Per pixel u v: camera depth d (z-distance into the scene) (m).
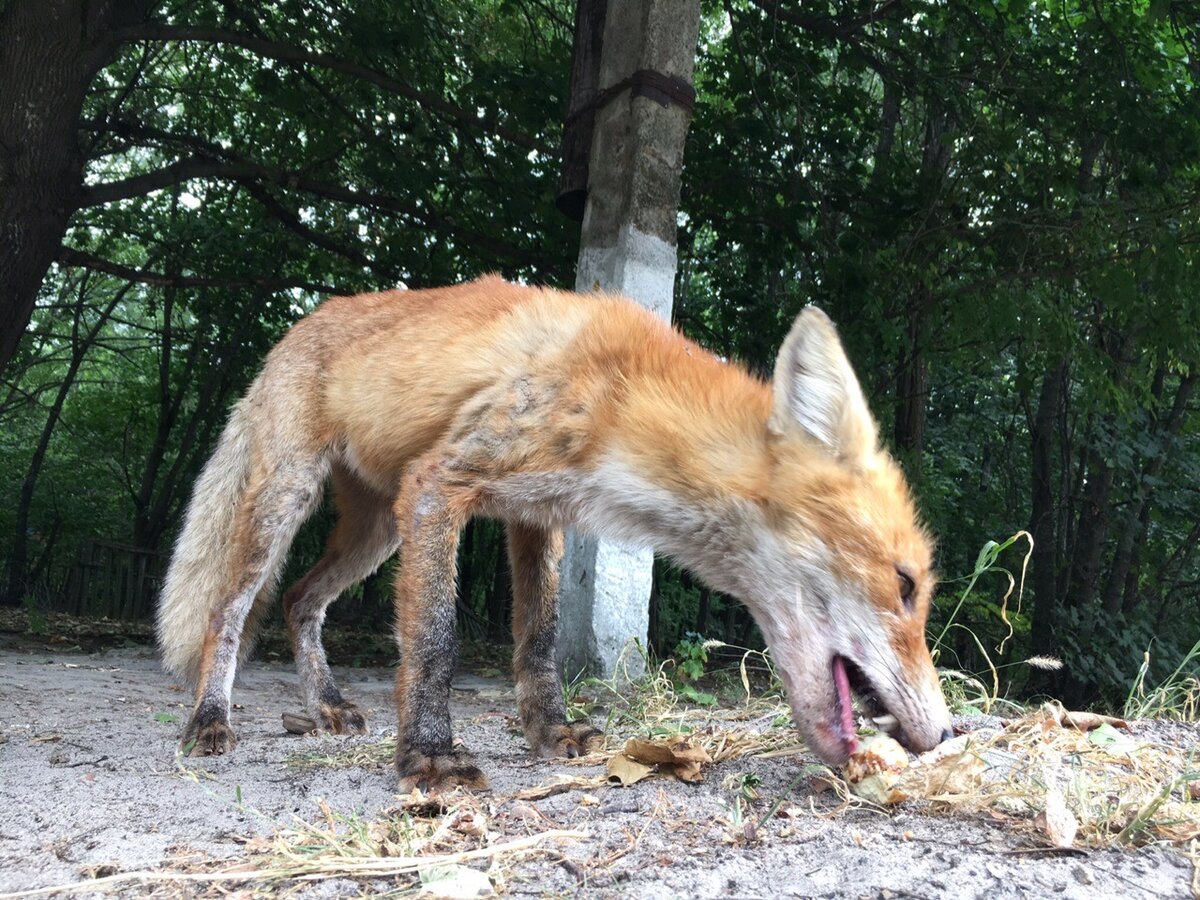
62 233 1.85
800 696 0.59
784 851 0.46
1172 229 1.86
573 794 0.58
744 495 0.62
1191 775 0.51
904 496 0.62
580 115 1.38
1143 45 2.00
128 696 1.15
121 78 2.81
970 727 0.75
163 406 3.40
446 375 0.72
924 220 1.90
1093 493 2.36
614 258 1.21
